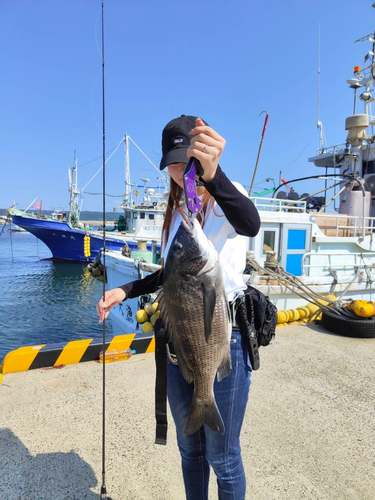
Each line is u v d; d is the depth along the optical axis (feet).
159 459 8.32
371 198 34.40
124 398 10.79
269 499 7.18
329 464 8.24
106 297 6.05
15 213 84.58
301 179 29.32
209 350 4.72
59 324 41.42
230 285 5.14
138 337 14.35
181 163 4.98
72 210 91.50
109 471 7.91
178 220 5.61
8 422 9.53
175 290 4.69
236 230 4.71
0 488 7.41
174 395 5.43
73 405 10.38
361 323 16.71
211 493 7.41
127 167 82.58
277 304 23.17
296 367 13.44
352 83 35.99
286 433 9.37
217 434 5.16
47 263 88.99
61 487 7.47
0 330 39.09
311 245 26.68
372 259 28.86
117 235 74.59
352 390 11.76
